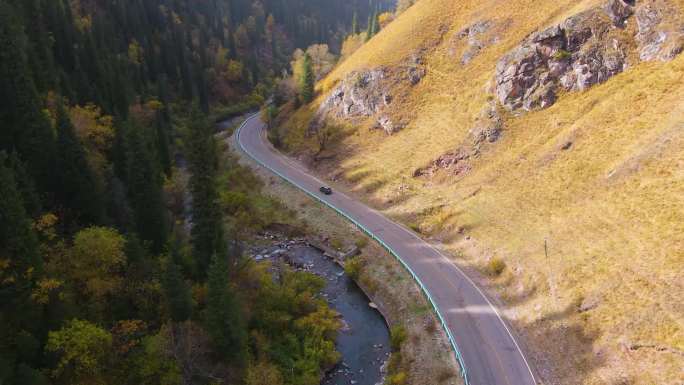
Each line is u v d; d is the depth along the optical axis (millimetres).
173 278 33875
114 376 31156
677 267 35406
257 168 83812
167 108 99812
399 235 58781
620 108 54250
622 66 59531
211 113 123062
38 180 39531
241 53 170750
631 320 34844
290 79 119562
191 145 44656
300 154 88125
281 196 73688
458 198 61219
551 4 76500
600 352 34938
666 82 52844
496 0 86750
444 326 41531
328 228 63500
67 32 77938
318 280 51281
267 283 46094
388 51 91188
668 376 30516
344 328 45719
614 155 49656
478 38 82500
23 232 29094
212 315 33375
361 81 88438
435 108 78688
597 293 38469
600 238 42750
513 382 35344
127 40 122875
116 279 35562
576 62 62531
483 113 68625
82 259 34281
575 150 54281
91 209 40750
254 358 38188
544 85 64312
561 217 48281
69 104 61344
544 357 37219
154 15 140875
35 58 58250
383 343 43844
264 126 110750
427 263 52094
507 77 67312
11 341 27297
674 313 33156
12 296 27891
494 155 63781
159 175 59781
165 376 31750
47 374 28188
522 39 74875
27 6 66750
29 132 39781
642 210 42000
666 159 44438
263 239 63312
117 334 32906
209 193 43406
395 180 70438
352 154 80688
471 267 50656
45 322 29391
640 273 37188
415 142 75188
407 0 123875
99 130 58094
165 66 119938
